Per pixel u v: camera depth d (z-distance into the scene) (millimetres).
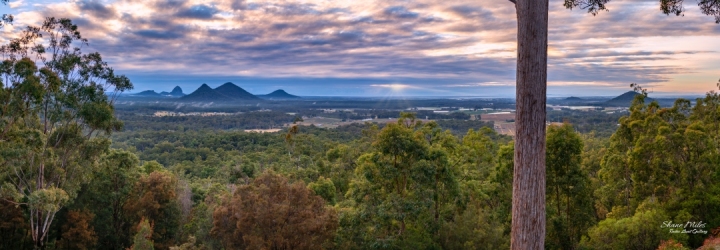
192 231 22375
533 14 5070
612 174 22984
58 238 21609
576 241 16469
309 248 13656
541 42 5082
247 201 13953
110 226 22734
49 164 18203
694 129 18688
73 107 18391
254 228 13602
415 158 15492
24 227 20125
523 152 5137
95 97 19031
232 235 14227
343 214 16203
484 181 24344
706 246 14367
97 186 22391
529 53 5078
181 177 43688
